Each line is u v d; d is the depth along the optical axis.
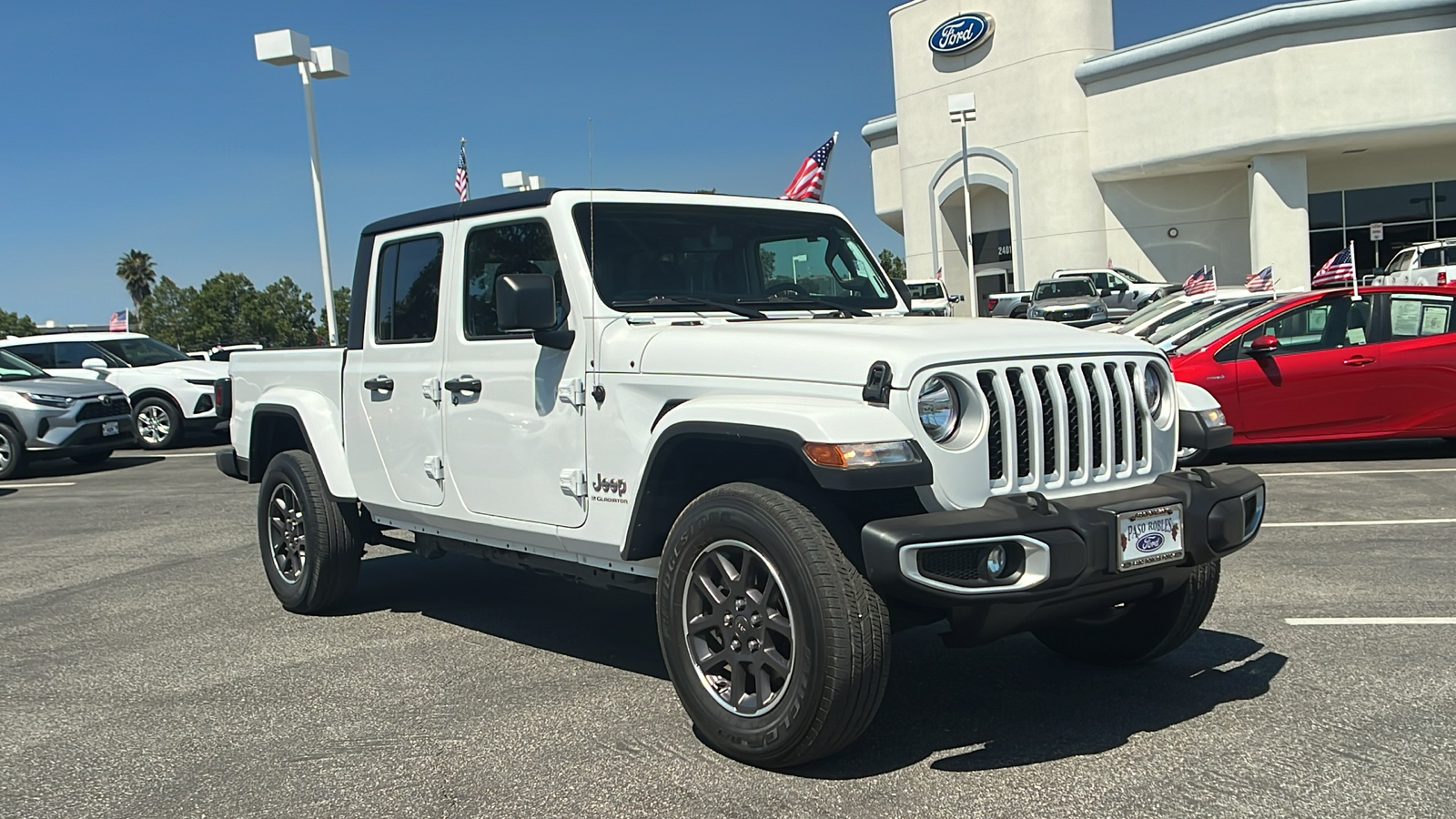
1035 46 34.16
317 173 19.47
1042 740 3.87
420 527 5.39
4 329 128.50
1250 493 3.92
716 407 3.65
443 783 3.65
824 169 6.72
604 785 3.58
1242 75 29.00
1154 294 28.05
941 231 37.84
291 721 4.33
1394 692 4.21
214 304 120.75
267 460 6.52
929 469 3.36
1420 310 9.95
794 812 3.32
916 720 4.11
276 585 6.20
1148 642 4.44
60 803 3.61
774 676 3.65
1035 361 3.68
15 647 5.66
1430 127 27.20
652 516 4.08
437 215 5.11
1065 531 3.39
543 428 4.48
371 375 5.48
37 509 11.12
